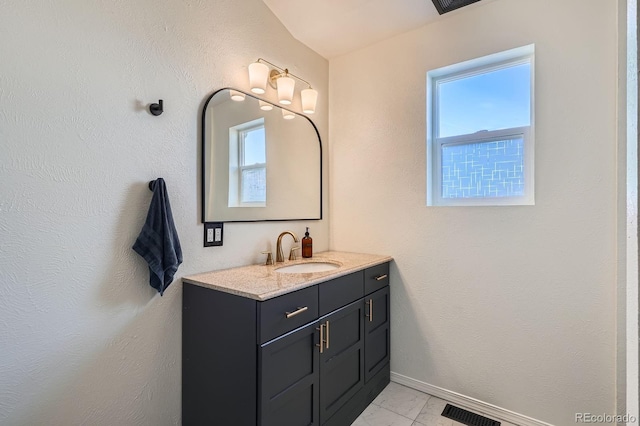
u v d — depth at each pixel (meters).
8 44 1.15
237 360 1.39
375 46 2.35
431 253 2.12
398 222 2.25
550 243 1.74
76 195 1.31
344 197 2.50
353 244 2.46
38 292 1.22
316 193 2.47
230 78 1.87
